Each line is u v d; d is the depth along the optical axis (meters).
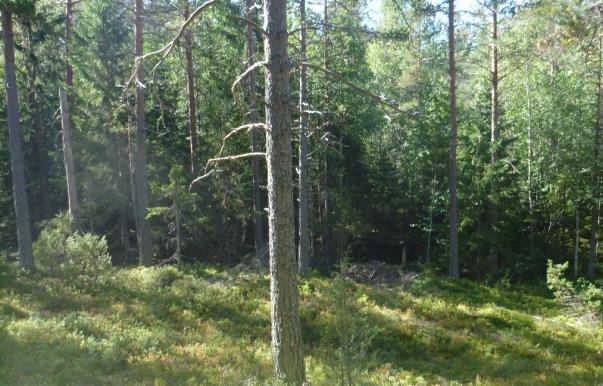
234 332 13.71
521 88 29.55
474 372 12.49
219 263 25.48
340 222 26.08
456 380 11.77
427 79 30.00
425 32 21.44
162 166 26.61
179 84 28.84
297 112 7.91
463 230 23.94
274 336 8.14
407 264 26.50
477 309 17.62
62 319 12.28
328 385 8.06
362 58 26.39
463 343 14.46
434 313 16.83
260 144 25.66
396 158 31.33
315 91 25.97
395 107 7.84
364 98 26.48
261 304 16.47
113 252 27.78
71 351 9.78
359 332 8.01
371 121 27.36
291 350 8.05
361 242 30.33
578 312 17.62
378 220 29.58
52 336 10.48
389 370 11.81
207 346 11.59
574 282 23.52
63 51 21.92
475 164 23.42
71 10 22.33
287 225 7.94
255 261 22.81
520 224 26.36
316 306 16.23
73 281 16.48
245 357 10.96
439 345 14.27
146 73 22.83
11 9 16.83
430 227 26.47
